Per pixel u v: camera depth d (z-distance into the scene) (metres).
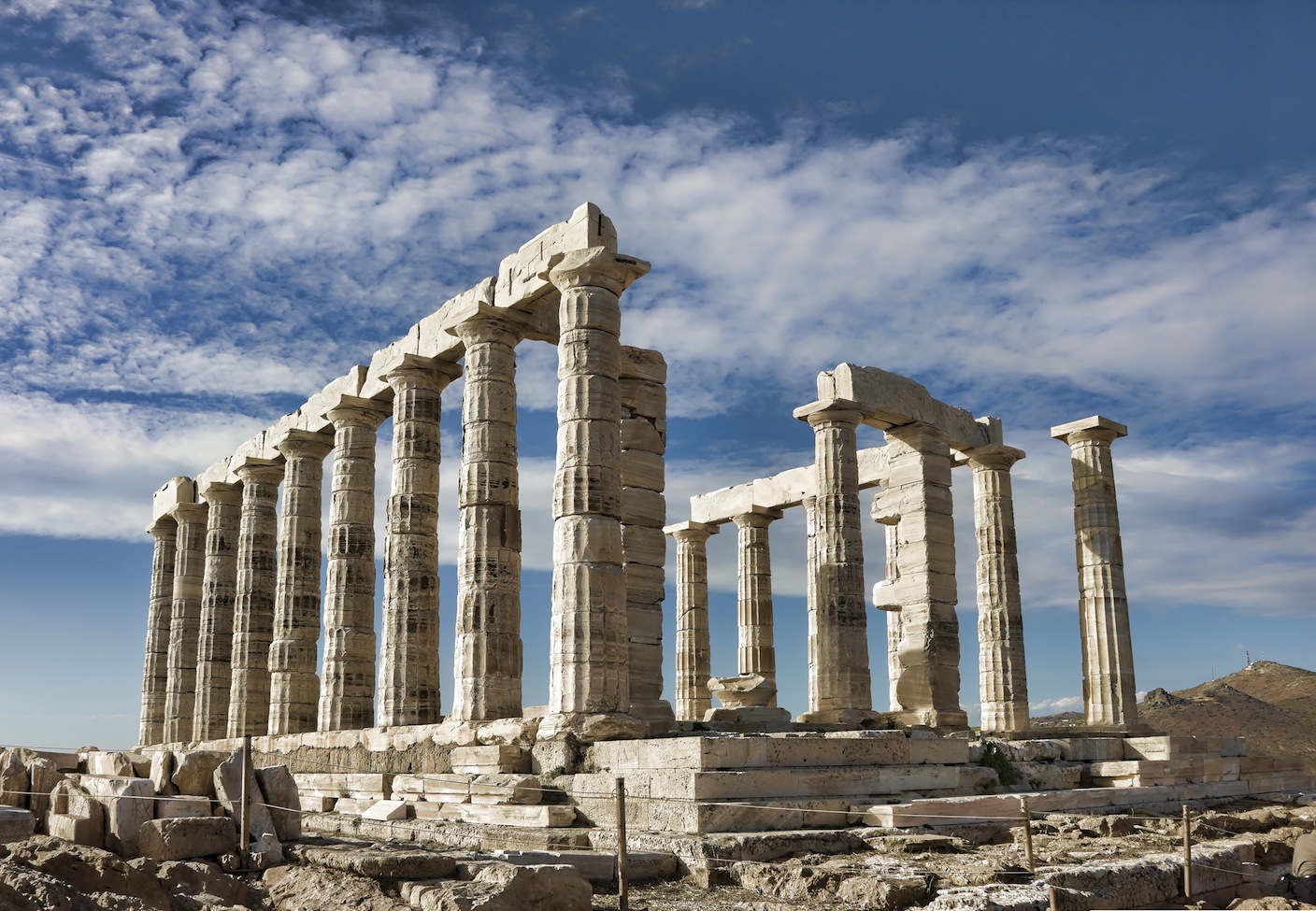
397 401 27.94
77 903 10.80
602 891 13.26
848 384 27.91
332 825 18.92
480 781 20.05
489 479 24.42
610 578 21.61
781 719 26.83
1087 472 31.23
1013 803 18.70
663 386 27.83
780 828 16.30
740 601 36.88
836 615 27.14
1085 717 30.44
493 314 24.94
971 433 30.89
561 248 23.31
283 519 33.06
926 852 15.15
